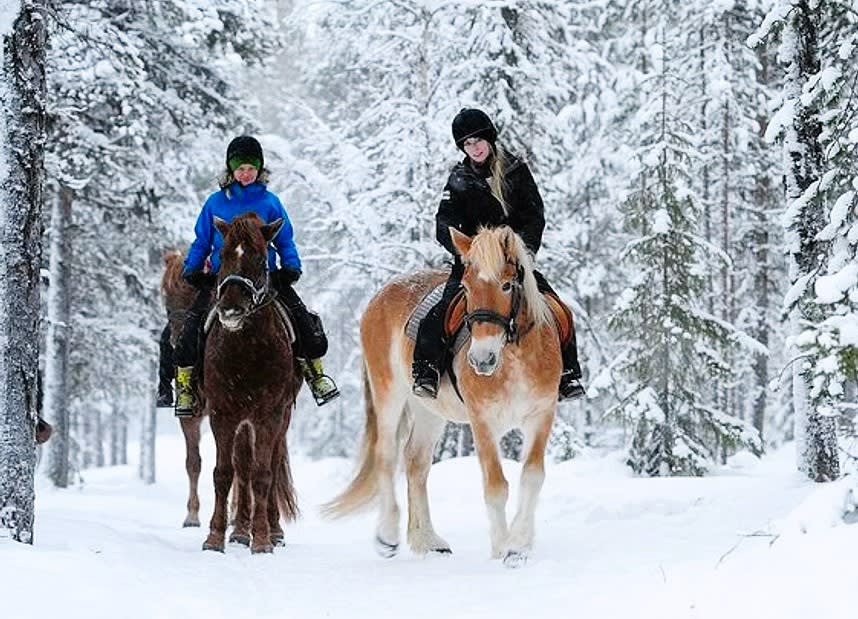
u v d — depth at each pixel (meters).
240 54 19.22
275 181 19.70
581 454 19.33
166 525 11.70
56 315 19.56
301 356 9.05
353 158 18.84
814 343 6.04
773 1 11.73
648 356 16.11
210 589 6.42
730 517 8.99
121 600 5.49
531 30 18.34
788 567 4.93
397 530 8.34
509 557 7.08
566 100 19.25
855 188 8.45
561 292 19.33
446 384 7.87
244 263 7.89
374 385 8.75
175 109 18.69
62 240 19.52
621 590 5.67
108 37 16.20
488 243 7.00
